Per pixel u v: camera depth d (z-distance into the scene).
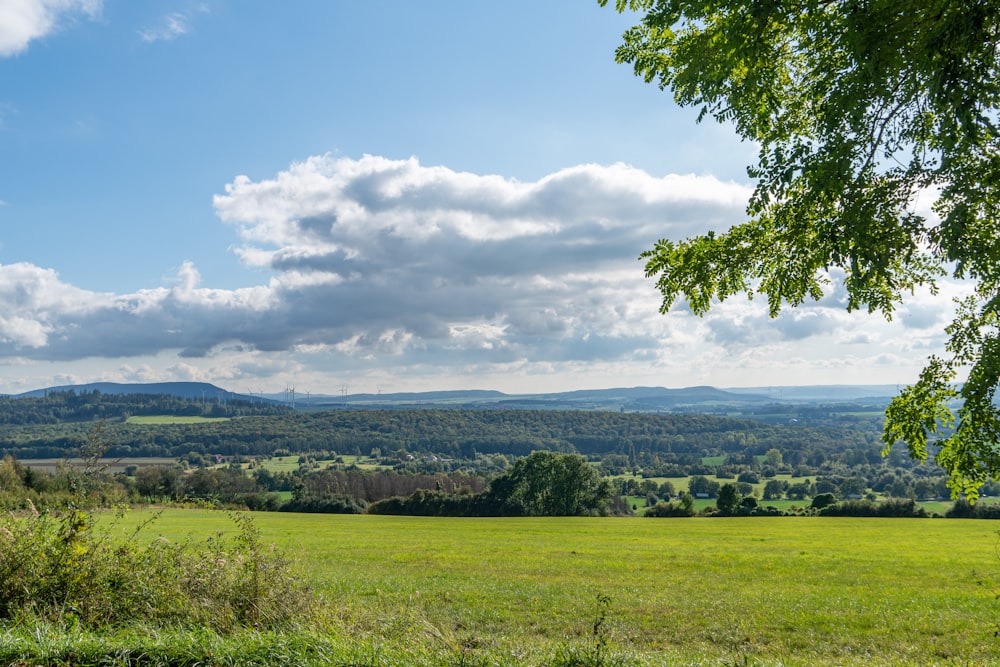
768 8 6.97
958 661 12.00
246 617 8.53
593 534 53.03
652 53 8.77
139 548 9.67
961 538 49.06
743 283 9.04
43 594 8.44
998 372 7.25
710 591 22.66
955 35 6.11
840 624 16.66
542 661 6.75
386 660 6.33
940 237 7.04
